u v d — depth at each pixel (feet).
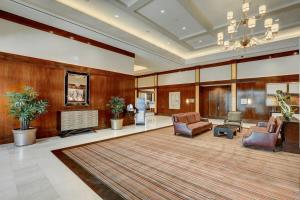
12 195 7.49
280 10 18.12
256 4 17.28
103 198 7.38
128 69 28.19
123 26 22.45
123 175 9.61
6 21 15.79
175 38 26.53
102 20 20.39
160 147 15.35
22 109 15.10
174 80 43.62
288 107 16.44
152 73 49.06
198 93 38.47
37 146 15.16
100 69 24.03
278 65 28.58
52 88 19.08
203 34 24.91
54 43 19.16
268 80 29.55
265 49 27.04
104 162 11.55
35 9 15.44
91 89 23.02
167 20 20.88
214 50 32.94
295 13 18.78
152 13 19.24
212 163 11.50
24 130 15.23
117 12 18.79
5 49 15.75
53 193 7.70
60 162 11.43
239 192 7.87
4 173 9.66
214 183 8.72
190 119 22.82
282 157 12.70
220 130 19.57
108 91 25.21
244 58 32.17
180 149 14.74
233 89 33.40
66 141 17.17
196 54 35.88
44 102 16.26
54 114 19.34
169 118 39.58
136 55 30.30
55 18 17.15
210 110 39.32
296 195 7.62
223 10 18.57
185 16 19.97
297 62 26.73
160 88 46.98
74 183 8.64
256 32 24.35
